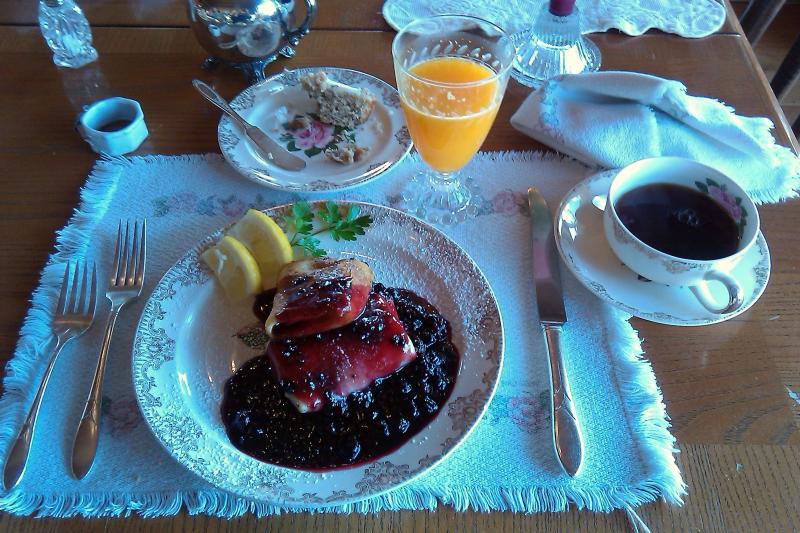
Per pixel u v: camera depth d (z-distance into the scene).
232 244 0.89
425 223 0.97
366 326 0.80
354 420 0.76
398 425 0.75
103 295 0.92
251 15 1.13
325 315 0.79
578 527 0.70
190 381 0.81
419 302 0.90
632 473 0.74
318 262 0.89
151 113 1.19
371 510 0.71
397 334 0.80
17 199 1.04
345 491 0.69
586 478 0.74
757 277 0.88
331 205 0.97
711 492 0.73
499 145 1.15
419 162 1.13
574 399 0.81
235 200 1.06
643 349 0.86
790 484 0.73
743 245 0.84
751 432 0.78
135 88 1.23
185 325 0.86
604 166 1.09
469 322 0.86
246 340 0.86
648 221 0.89
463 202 1.05
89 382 0.82
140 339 0.83
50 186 1.06
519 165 1.12
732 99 1.22
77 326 0.86
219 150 1.13
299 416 0.77
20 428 0.77
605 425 0.79
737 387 0.82
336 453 0.73
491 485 0.73
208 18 1.13
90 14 1.38
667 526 0.70
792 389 0.81
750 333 0.87
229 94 1.23
